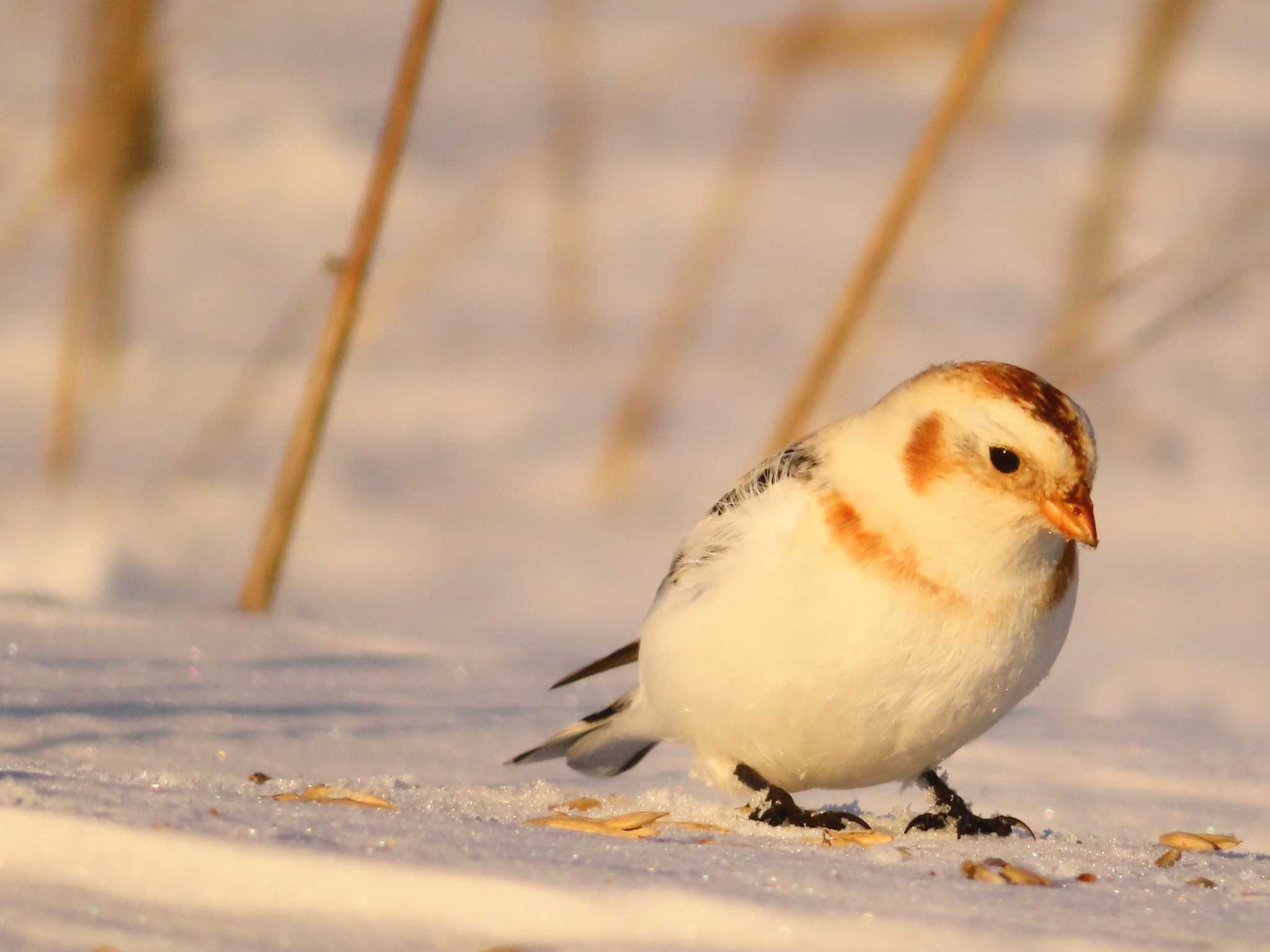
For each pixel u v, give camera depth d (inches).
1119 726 296.2
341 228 799.7
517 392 655.1
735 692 214.7
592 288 745.0
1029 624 209.8
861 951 139.3
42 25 975.6
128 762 222.2
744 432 615.2
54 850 148.7
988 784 256.7
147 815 154.7
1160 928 150.2
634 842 168.4
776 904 145.5
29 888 144.2
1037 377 215.6
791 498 215.5
